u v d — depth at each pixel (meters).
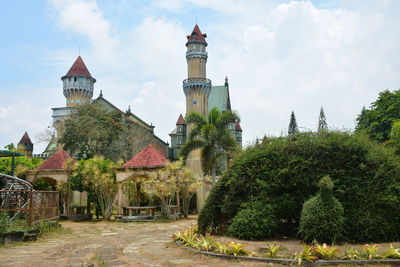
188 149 31.16
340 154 11.85
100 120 51.16
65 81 74.31
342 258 7.69
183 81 70.81
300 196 11.98
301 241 10.70
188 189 26.27
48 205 16.20
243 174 12.54
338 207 10.07
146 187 26.00
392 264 7.26
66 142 48.62
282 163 12.28
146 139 63.75
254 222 11.30
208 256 8.77
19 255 9.84
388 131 42.41
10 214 14.90
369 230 10.44
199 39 71.12
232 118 31.69
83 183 23.34
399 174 11.16
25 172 24.33
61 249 11.00
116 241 13.03
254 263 7.70
